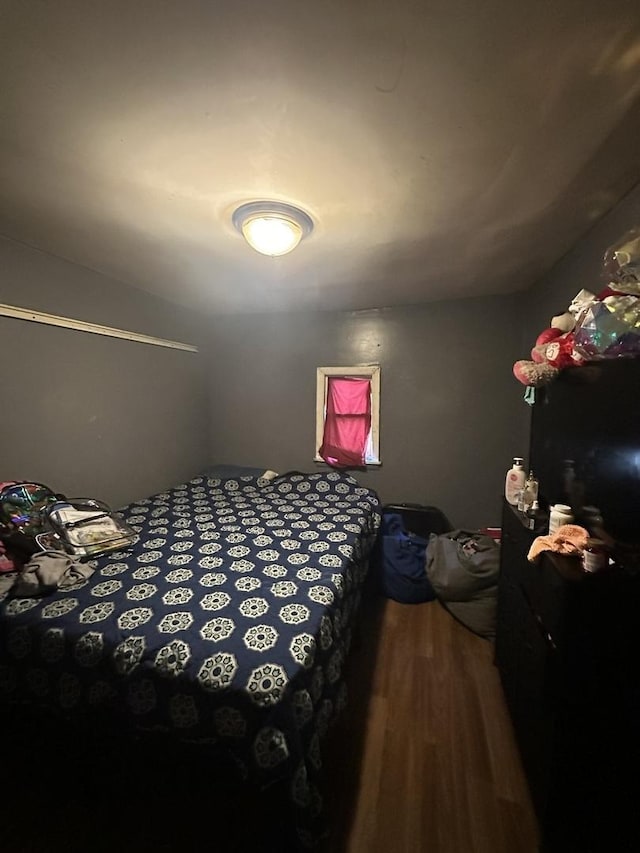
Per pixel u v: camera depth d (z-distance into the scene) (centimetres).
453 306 300
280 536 212
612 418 113
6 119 103
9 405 188
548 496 169
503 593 188
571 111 99
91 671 114
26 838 117
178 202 148
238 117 102
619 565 107
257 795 102
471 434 303
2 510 164
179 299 301
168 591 146
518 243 185
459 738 156
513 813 127
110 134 109
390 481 325
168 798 113
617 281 112
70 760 124
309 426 345
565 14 73
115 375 254
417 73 87
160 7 72
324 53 82
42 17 75
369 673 193
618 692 102
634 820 97
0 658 122
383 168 125
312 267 223
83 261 216
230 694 101
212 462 366
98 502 204
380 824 124
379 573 273
